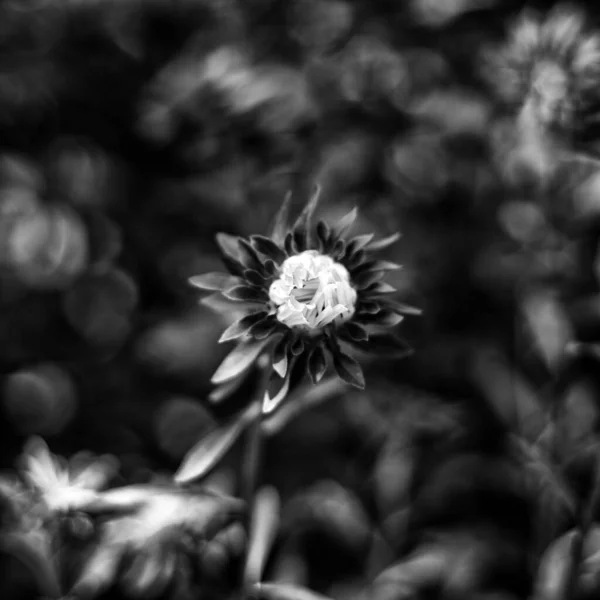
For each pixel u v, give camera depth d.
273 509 0.53
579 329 0.61
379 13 0.64
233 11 0.65
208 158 0.61
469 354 0.62
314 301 0.46
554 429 0.58
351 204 0.62
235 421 0.50
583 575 0.54
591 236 0.62
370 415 0.61
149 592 0.54
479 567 0.57
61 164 0.64
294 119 0.62
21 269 0.64
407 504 0.60
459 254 0.63
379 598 0.57
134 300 0.64
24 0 0.64
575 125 0.56
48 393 0.63
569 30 0.57
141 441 0.62
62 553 0.54
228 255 0.48
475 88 0.63
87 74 0.63
